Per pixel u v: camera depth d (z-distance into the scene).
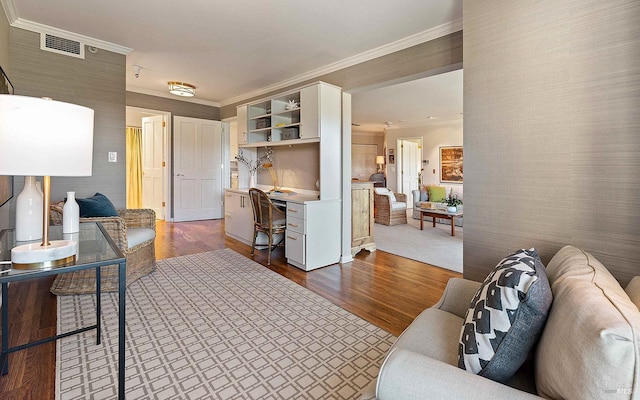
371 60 3.54
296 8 2.63
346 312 2.45
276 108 4.39
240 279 3.14
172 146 6.13
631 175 1.39
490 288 1.00
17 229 1.59
